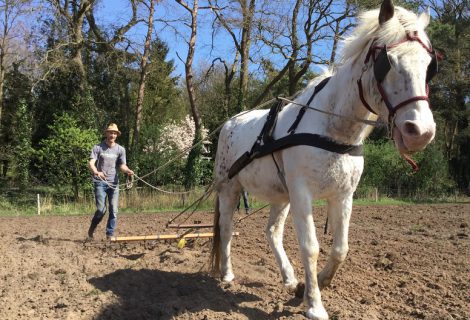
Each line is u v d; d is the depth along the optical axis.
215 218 5.97
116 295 5.18
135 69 27.91
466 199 23.45
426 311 4.81
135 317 4.62
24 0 22.61
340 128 4.12
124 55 26.08
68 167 21.27
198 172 23.33
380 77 3.66
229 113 29.27
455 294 5.48
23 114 22.81
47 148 21.33
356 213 14.69
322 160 4.13
